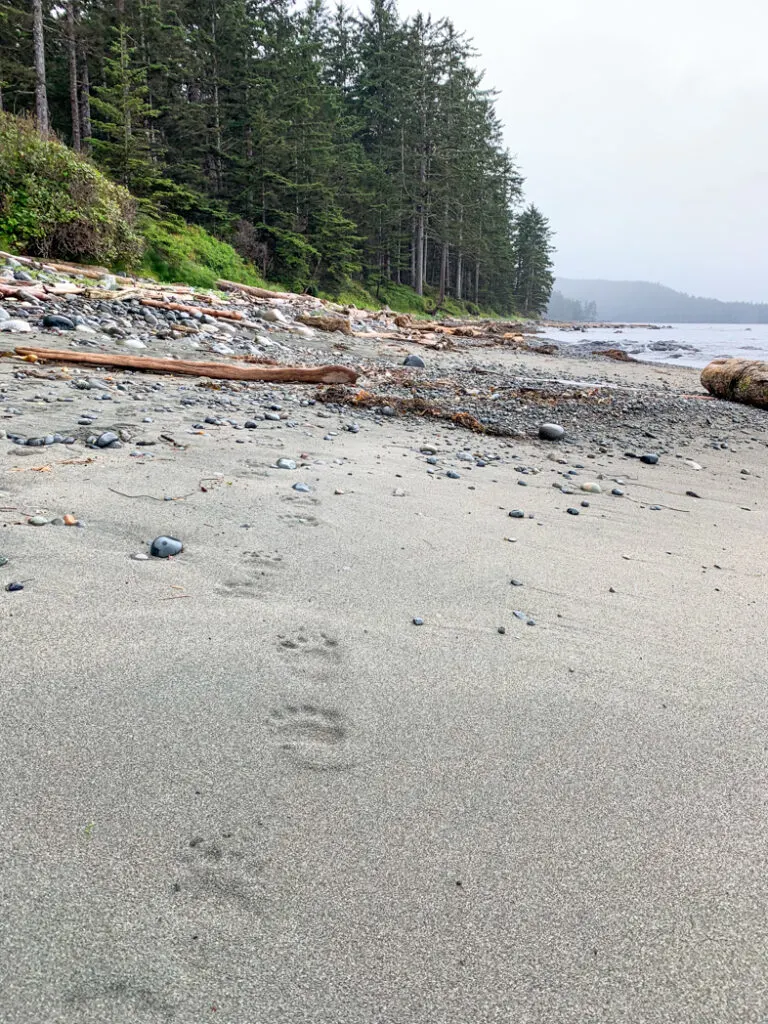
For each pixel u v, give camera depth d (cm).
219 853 120
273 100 2838
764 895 121
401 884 117
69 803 127
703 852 131
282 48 2988
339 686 180
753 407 932
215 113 2720
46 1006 91
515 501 391
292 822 129
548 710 178
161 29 2497
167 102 2595
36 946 99
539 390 877
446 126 3766
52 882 110
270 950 103
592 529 351
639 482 481
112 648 182
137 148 2006
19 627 185
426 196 3831
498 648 210
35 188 1170
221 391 618
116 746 145
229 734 154
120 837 121
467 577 265
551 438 616
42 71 2100
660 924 113
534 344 2216
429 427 605
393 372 961
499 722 170
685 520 388
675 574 293
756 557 328
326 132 3094
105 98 2184
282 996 96
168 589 221
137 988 95
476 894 117
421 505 356
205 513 295
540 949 107
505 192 5906
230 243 2538
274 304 1631
